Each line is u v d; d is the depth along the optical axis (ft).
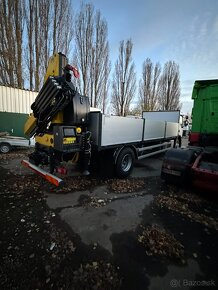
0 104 33.12
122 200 12.55
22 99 35.81
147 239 8.38
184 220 10.20
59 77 12.11
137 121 18.45
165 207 11.68
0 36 39.52
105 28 57.06
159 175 18.86
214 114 14.53
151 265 6.87
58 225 9.33
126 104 71.56
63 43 48.37
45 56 45.91
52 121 14.01
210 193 13.94
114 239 8.32
